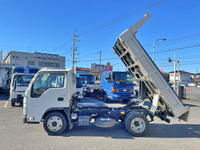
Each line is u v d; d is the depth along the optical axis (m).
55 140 5.02
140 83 6.98
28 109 5.35
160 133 5.92
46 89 5.43
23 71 13.95
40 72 5.49
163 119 6.22
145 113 6.20
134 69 6.74
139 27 5.54
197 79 73.38
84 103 12.77
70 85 5.69
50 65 45.81
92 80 19.55
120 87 12.05
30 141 4.89
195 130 6.35
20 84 10.31
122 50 6.36
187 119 5.73
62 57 48.00
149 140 5.18
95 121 5.83
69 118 5.46
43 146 4.54
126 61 6.96
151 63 5.53
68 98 5.45
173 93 5.63
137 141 5.07
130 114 5.68
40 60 44.47
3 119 7.45
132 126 5.53
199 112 10.19
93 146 4.60
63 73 5.54
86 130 6.11
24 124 6.68
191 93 18.27
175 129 6.45
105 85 13.65
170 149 4.51
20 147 4.45
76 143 4.80
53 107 5.40
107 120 5.75
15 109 9.88
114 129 6.30
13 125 6.53
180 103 5.70
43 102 5.39
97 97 17.08
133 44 5.48
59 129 5.44
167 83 5.59
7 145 4.57
